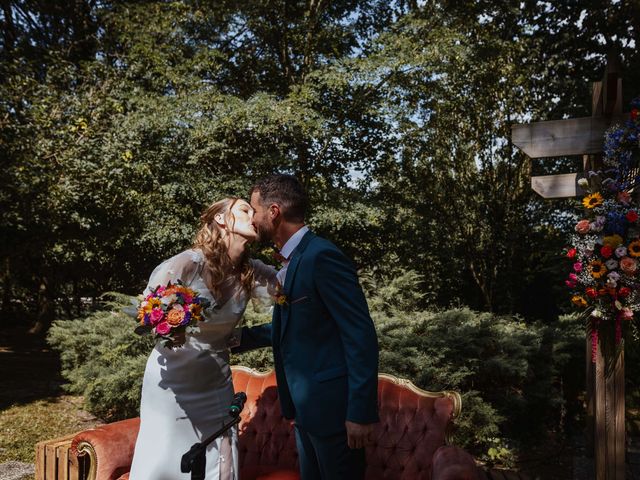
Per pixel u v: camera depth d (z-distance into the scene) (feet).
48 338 20.27
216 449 8.35
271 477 9.88
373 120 31.35
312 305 7.12
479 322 17.10
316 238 7.36
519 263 33.22
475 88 31.76
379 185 33.81
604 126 12.98
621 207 11.51
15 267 37.50
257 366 15.81
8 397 22.31
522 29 34.76
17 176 24.12
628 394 20.83
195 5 31.94
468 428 14.53
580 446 17.24
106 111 28.09
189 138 28.22
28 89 26.04
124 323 19.08
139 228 30.04
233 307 8.38
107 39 32.81
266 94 28.78
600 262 11.47
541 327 19.57
